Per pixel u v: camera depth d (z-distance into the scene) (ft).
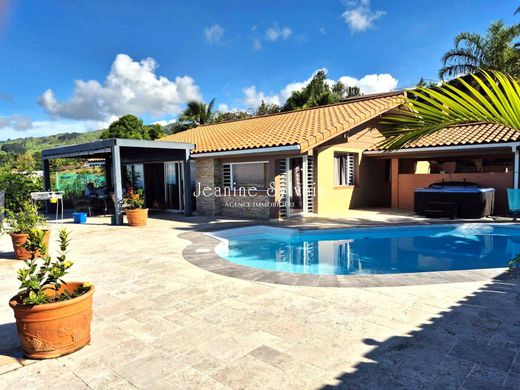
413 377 10.38
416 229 39.42
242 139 48.70
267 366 11.13
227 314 15.20
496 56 75.46
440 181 49.78
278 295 17.40
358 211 51.06
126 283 19.76
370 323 14.02
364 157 55.77
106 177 63.00
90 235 36.01
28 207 28.14
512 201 40.34
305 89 118.32
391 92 62.23
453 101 11.34
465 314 14.69
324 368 10.96
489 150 45.21
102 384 10.42
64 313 11.84
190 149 49.75
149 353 12.09
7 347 12.83
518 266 18.51
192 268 22.71
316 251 33.06
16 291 19.10
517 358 11.30
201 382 10.39
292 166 50.39
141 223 41.63
